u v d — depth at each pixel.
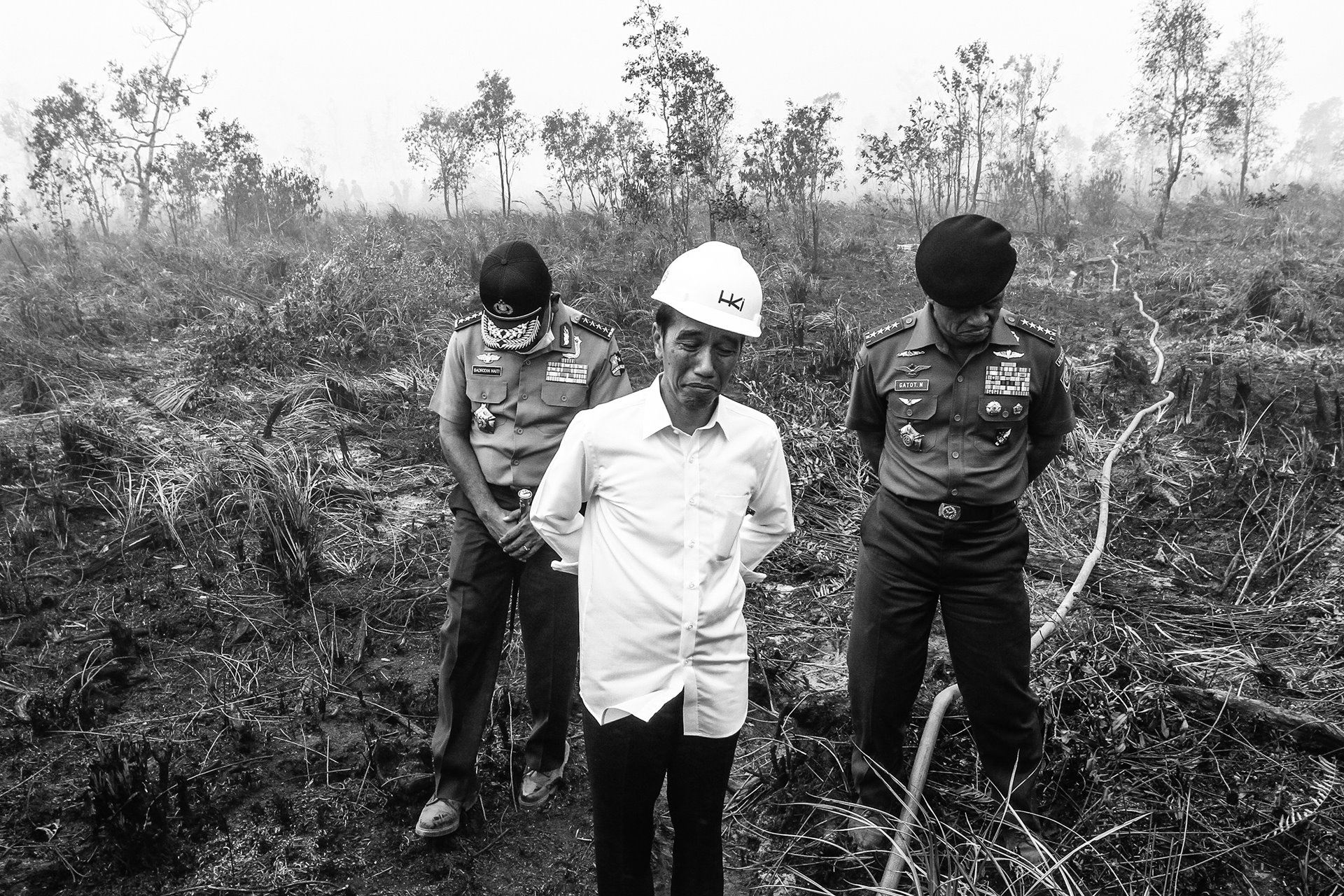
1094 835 2.58
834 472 5.10
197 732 3.11
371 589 4.04
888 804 2.69
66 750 3.00
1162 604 3.85
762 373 6.57
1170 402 5.97
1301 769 2.82
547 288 2.59
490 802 2.84
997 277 2.26
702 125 10.82
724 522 1.93
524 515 2.55
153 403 6.04
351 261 8.77
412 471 5.20
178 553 4.25
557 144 14.38
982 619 2.47
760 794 2.88
